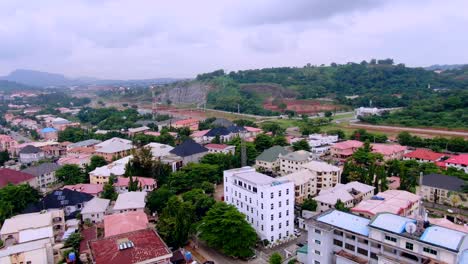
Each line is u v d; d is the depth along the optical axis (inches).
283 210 3619.6
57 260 3093.0
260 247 3489.2
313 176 4800.7
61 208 4092.0
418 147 7549.2
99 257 2662.4
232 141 7485.2
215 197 4712.1
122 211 3981.3
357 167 5137.8
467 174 5032.0
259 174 3981.3
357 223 2731.3
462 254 2162.9
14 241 3272.6
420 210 3922.2
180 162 6033.5
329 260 2785.4
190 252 3361.2
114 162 5925.2
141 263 2605.8
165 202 4168.3
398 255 2409.0
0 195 4138.8
